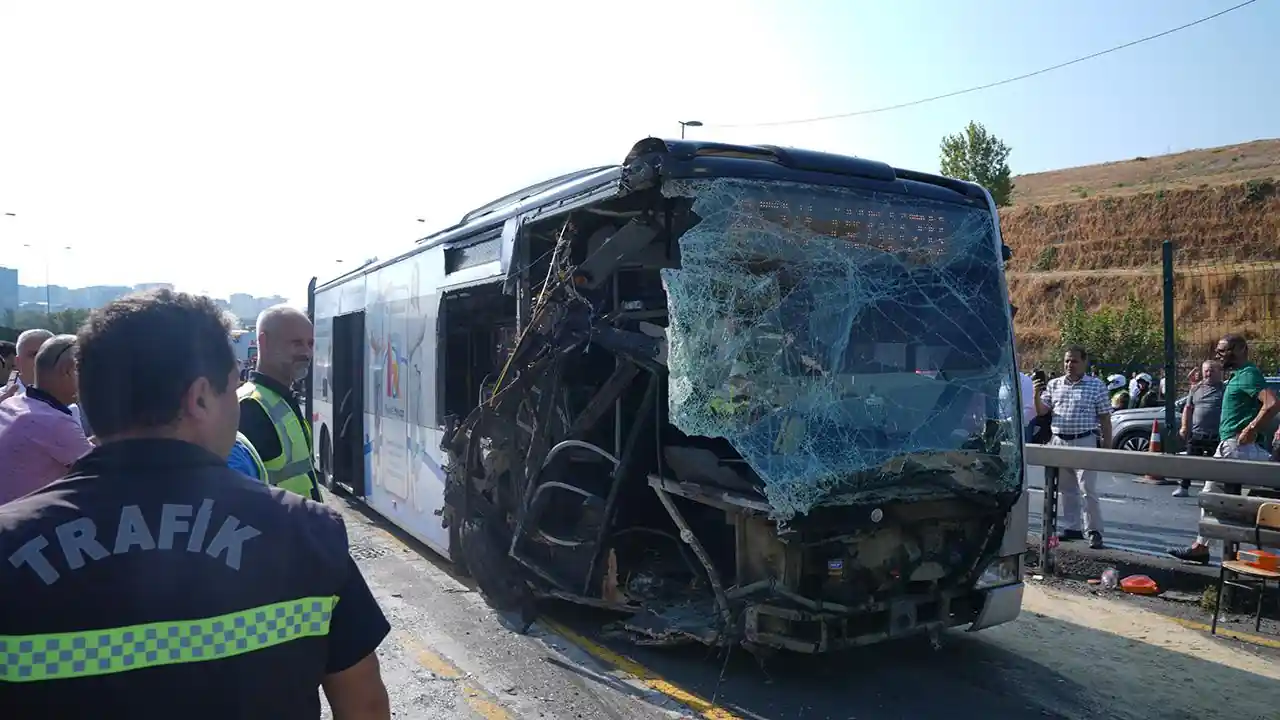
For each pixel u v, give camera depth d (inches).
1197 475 287.3
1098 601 294.4
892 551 206.5
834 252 212.8
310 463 170.6
